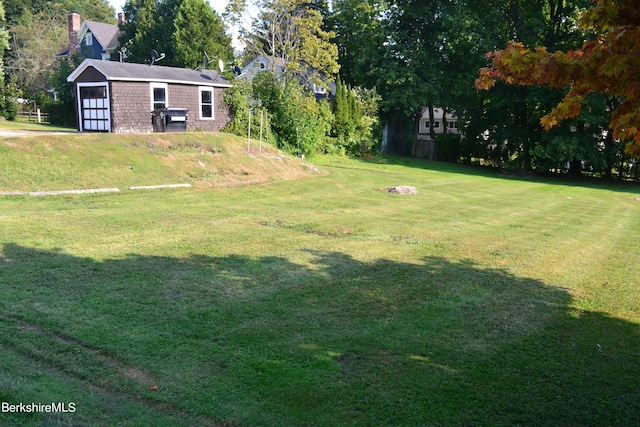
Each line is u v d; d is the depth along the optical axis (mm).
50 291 5570
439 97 31656
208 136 17578
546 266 7801
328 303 5703
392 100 30891
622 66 3365
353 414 3578
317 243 8523
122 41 40625
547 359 4586
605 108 25469
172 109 19188
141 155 14578
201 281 6188
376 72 31641
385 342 4762
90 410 3459
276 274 6645
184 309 5289
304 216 11016
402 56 31031
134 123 19125
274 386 3885
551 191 20406
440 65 31922
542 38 28500
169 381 3885
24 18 52156
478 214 12750
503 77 3938
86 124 19797
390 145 34000
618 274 7500
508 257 8266
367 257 7777
